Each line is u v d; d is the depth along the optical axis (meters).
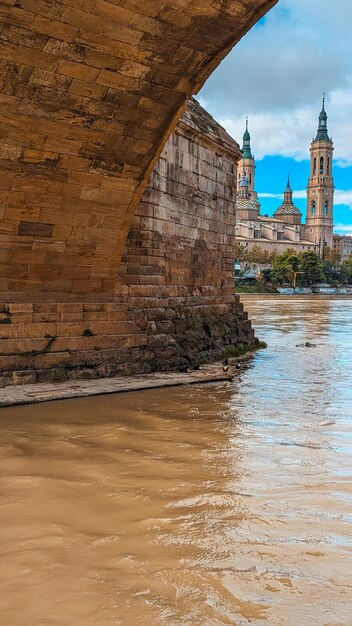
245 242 188.25
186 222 20.17
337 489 7.93
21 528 6.43
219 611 4.88
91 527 6.51
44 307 14.63
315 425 11.56
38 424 10.87
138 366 16.23
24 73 11.16
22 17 10.26
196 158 20.92
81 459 8.90
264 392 14.97
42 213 13.66
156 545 6.09
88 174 13.52
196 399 13.72
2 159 12.38
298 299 106.62
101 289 15.79
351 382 16.83
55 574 5.43
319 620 4.78
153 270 17.88
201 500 7.40
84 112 12.35
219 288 23.41
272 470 8.71
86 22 10.69
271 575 5.52
